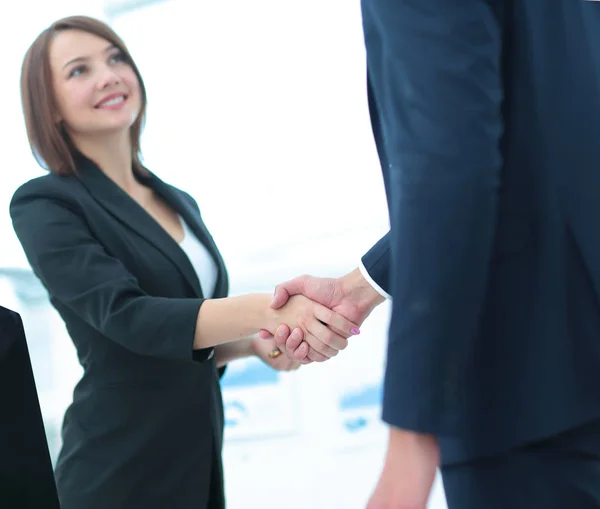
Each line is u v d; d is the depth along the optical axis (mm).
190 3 2809
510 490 597
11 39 2736
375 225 2693
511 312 596
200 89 2816
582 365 585
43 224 1263
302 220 2754
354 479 2594
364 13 642
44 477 808
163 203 1517
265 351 1513
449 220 518
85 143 1420
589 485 585
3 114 2719
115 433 1240
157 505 1216
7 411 794
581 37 581
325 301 1283
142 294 1226
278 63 2766
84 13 2812
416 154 538
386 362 549
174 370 1270
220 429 1361
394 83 577
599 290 583
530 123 605
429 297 523
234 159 2805
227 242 2795
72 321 1305
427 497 536
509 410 592
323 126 2740
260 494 2658
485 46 553
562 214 590
